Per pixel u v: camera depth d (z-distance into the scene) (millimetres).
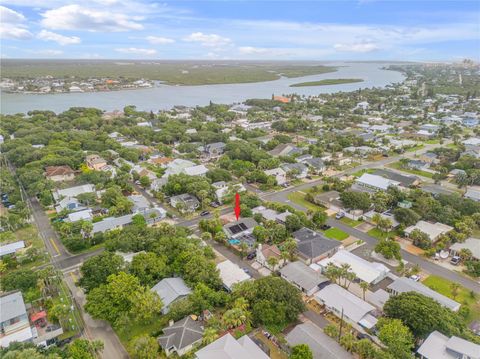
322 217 101062
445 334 56281
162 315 65875
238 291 66000
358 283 74312
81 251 90750
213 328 58250
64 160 149750
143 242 83812
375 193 115938
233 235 94062
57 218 106812
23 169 138375
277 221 100562
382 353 50750
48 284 71438
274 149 181250
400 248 89062
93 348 54438
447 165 148625
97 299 62250
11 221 101125
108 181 132250
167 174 142875
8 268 82562
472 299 70500
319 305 68375
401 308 58750
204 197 114750
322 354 52094
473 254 82875
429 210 102625
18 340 57125
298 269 76312
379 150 179500
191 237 88750
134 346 54156
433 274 79250
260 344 57688
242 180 138000
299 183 140500
